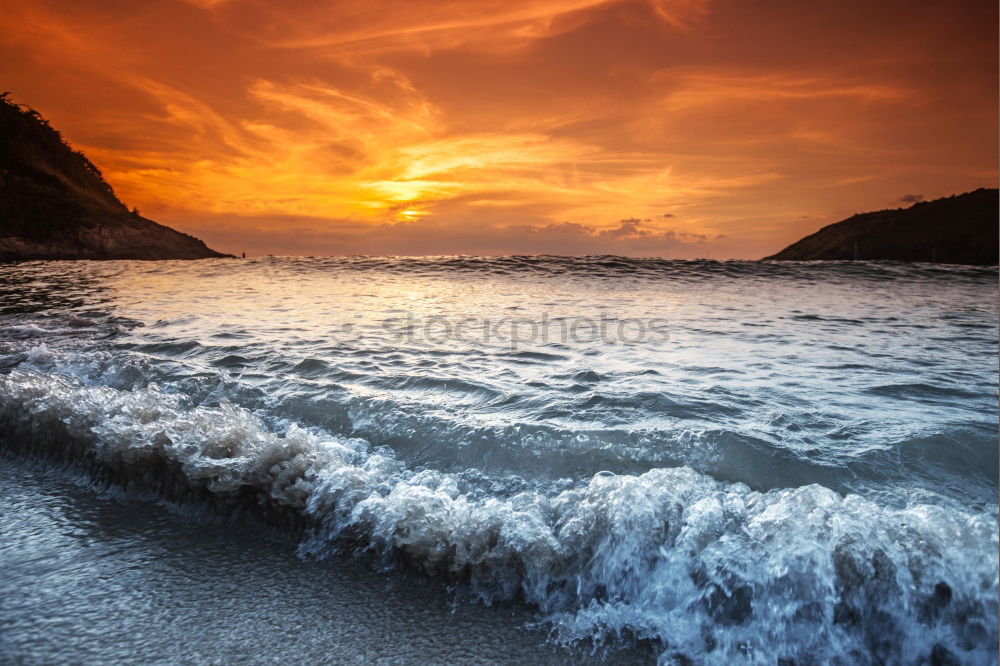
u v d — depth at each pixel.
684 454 3.11
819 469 2.94
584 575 2.20
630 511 2.33
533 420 3.62
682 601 2.06
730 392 4.30
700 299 12.19
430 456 3.26
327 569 2.35
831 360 5.59
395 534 2.36
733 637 1.93
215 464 2.86
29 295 11.51
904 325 8.23
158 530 2.64
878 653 1.87
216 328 7.38
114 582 2.24
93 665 1.80
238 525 2.68
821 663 1.85
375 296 12.18
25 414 3.65
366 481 2.75
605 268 18.61
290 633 1.97
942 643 1.84
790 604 1.96
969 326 8.09
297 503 2.67
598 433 3.36
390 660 1.84
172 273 17.56
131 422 3.34
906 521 2.12
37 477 3.20
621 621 2.03
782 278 16.44
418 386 4.48
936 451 3.11
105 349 5.92
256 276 16.83
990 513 2.52
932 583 1.92
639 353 5.95
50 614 2.04
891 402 4.05
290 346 6.12
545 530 2.32
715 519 2.33
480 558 2.25
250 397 4.21
